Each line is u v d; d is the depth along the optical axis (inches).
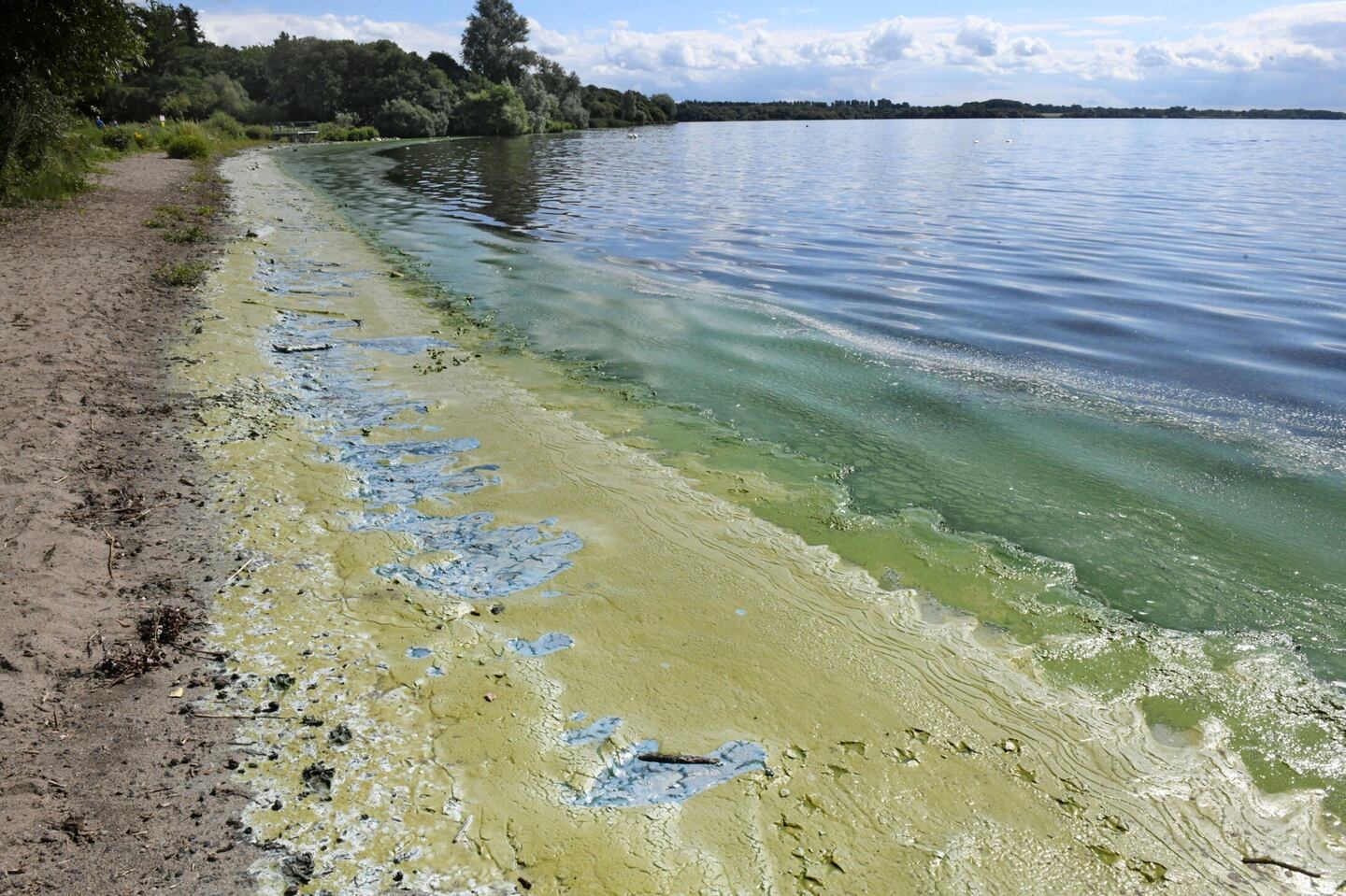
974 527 234.1
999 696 167.0
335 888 117.4
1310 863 133.1
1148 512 242.7
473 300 460.4
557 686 163.2
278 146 1828.2
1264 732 160.6
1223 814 141.7
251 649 165.9
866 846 131.6
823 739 153.3
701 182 1203.2
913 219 826.2
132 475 230.1
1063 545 225.5
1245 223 799.7
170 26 2506.2
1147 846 134.6
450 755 143.9
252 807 129.0
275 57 2684.5
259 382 311.1
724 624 185.5
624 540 218.4
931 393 333.4
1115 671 176.6
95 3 658.2
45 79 689.6
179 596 180.4
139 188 826.2
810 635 183.0
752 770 145.3
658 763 145.6
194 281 444.1
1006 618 193.8
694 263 588.4
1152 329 429.1
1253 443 289.0
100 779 130.4
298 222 703.7
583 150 1957.4
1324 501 249.0
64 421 252.5
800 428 298.4
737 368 358.6
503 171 1342.3
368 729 148.1
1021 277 552.1
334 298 446.3
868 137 2864.2
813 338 403.5
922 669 173.9
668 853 127.6
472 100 2571.4
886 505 245.6
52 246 499.2
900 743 153.3
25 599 168.7
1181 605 200.2
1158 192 1095.0
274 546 203.9
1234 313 461.1
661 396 324.5
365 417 289.4
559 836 129.3
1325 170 1480.1
